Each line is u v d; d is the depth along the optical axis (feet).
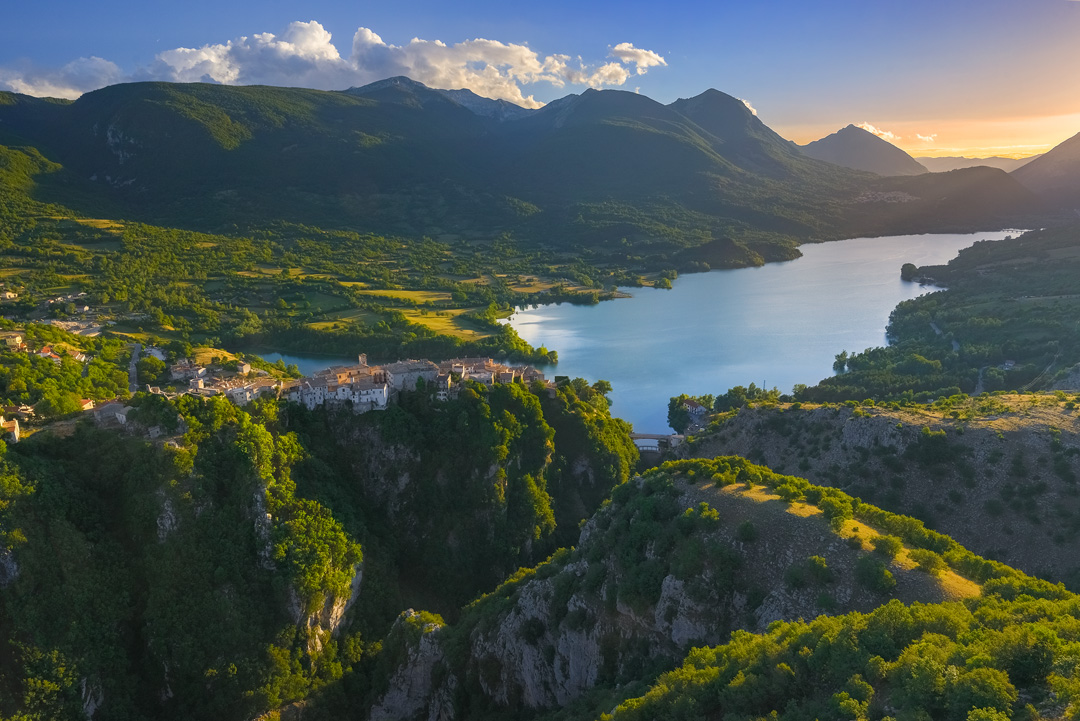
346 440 574.97
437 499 561.02
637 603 337.31
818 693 230.27
